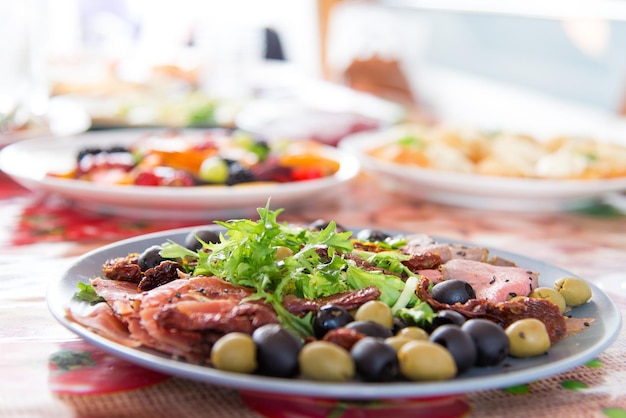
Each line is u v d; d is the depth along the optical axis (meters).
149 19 6.75
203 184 1.79
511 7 4.00
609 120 3.29
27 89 2.31
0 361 0.89
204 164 1.83
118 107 2.87
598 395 0.87
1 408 0.78
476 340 0.80
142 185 1.73
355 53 4.78
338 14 5.94
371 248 1.11
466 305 0.92
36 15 2.33
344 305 0.86
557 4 3.67
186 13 6.79
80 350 0.94
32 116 2.35
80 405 0.79
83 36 6.52
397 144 2.21
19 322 1.03
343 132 2.57
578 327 0.94
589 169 1.94
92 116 2.66
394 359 0.74
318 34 6.05
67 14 6.39
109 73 3.91
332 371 0.73
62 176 1.76
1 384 0.83
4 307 1.08
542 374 0.77
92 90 3.41
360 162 2.09
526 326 0.84
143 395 0.82
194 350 0.80
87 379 0.85
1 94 2.25
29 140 2.04
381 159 2.11
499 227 1.74
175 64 4.09
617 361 0.97
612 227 1.79
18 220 1.61
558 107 3.71
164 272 0.98
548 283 1.11
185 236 1.21
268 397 0.82
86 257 1.07
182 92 3.59
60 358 0.91
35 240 1.46
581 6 3.50
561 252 1.54
